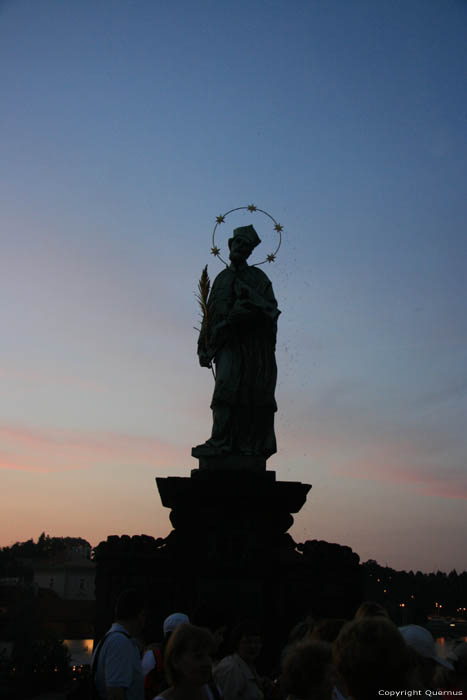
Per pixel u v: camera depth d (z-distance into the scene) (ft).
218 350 102.63
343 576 90.43
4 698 143.33
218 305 104.32
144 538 91.45
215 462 97.60
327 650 27.99
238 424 100.01
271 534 91.30
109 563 89.86
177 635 29.78
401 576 439.63
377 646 22.20
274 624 87.45
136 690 39.01
